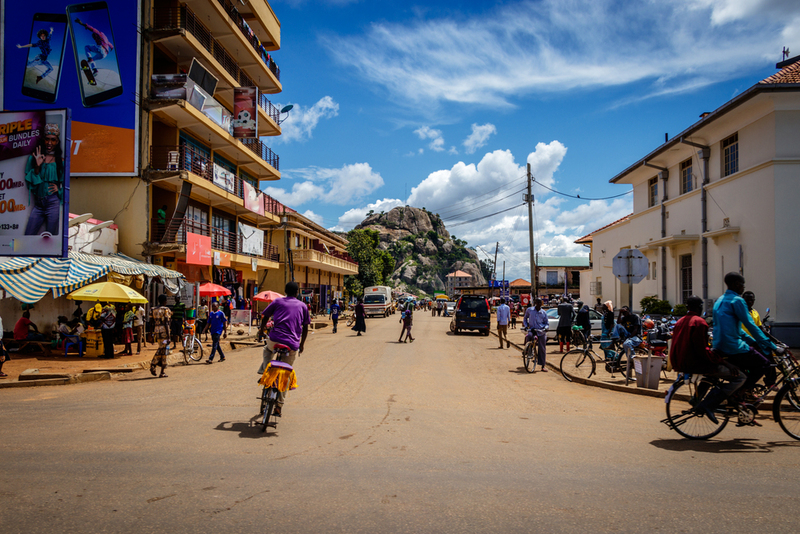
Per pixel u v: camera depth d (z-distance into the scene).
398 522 3.50
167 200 23.75
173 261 23.84
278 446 5.49
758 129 15.37
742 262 15.92
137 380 11.37
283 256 43.66
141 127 21.36
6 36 21.52
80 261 16.58
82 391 9.65
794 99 14.33
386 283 101.19
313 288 53.19
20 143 11.18
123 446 5.43
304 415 7.24
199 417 7.00
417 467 4.78
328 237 56.88
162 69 24.14
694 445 5.75
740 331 5.93
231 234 29.98
